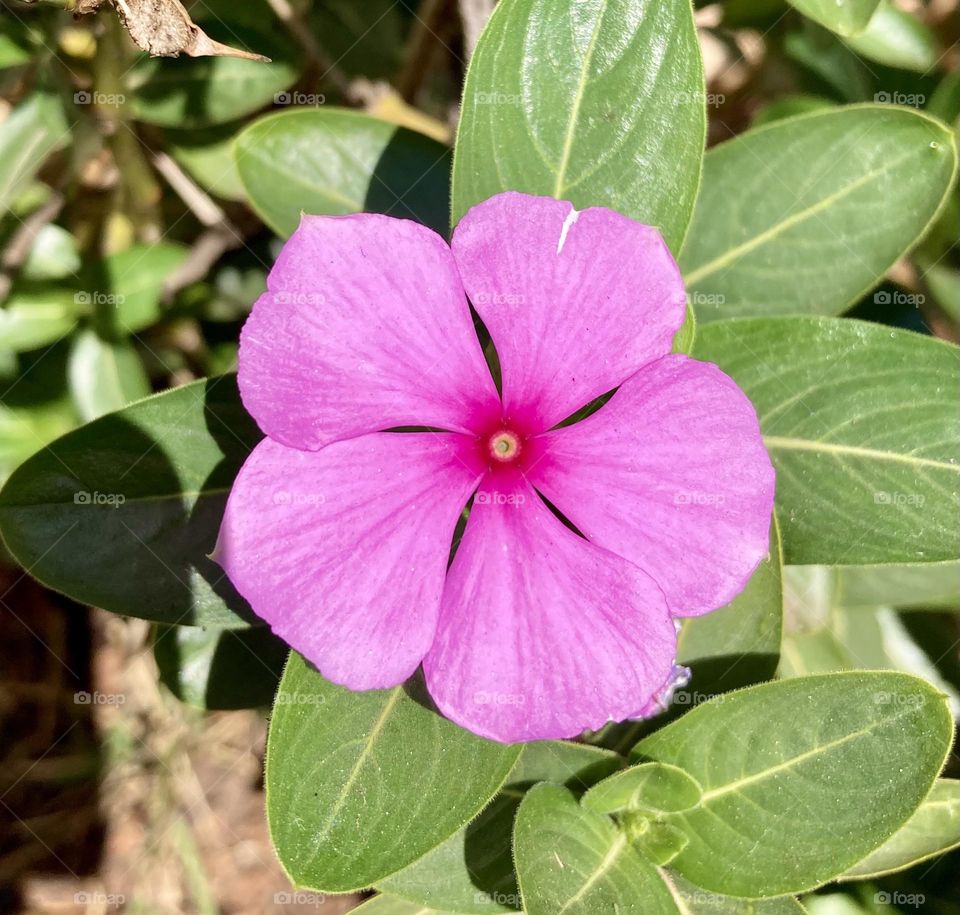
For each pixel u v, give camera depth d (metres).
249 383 0.07
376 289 0.07
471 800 0.08
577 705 0.07
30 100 0.11
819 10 0.10
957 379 0.09
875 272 0.10
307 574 0.07
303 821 0.08
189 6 0.12
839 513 0.09
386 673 0.07
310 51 0.12
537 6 0.08
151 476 0.09
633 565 0.07
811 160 0.10
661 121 0.08
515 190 0.08
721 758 0.08
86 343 0.12
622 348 0.07
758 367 0.09
